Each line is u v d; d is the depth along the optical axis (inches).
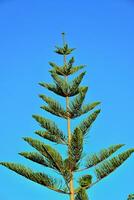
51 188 847.1
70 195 842.2
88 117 886.4
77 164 841.5
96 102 922.1
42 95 920.9
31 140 844.0
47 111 931.3
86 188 848.3
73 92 933.2
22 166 844.6
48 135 898.1
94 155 849.5
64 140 894.4
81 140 816.9
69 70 957.2
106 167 839.1
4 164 846.5
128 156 832.9
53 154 818.8
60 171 844.0
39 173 843.4
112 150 849.5
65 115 920.3
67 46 972.6
